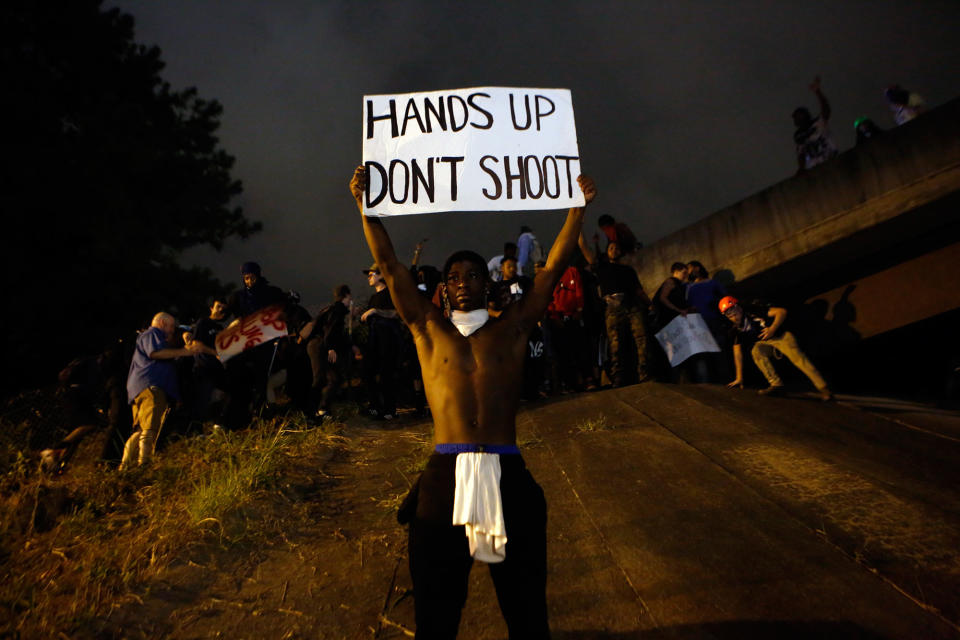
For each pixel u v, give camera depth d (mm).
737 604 3092
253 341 6879
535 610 2172
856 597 3098
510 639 2232
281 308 7117
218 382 7156
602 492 4520
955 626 2844
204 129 17469
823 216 9766
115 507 4844
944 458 5184
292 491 4777
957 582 3158
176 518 4285
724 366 8852
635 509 4199
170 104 17125
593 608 3141
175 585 3441
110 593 3322
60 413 7500
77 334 13211
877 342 12391
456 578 2176
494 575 2250
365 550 3852
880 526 3779
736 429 5789
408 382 8906
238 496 4473
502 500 2195
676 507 4195
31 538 4270
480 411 2322
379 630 3055
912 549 3492
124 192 14688
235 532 4016
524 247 10438
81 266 13328
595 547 3732
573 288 8680
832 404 7066
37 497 4738
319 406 7336
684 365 8898
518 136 3051
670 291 8867
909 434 5926
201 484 4852
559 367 8922
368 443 6242
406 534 4047
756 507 4133
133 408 6180
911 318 10344
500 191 2980
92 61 15461
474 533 2111
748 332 7387
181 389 7703
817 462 4852
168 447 6539
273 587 3469
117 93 16219
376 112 3020
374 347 7465
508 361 2441
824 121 10492
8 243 12781
